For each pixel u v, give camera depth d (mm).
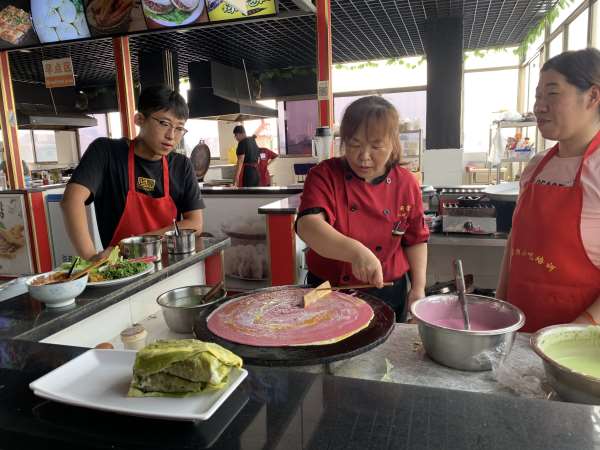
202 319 1074
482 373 942
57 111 9227
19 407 630
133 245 1573
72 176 1975
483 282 3039
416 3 4992
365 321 1014
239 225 3904
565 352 950
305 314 1074
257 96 8875
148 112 1927
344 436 537
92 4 3902
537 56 7082
